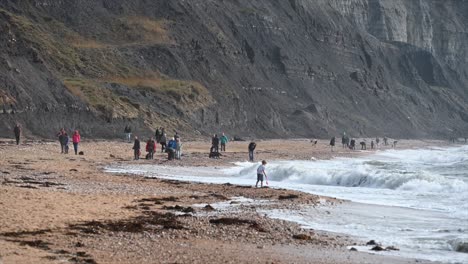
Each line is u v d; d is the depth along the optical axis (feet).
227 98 474.49
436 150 459.32
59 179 143.02
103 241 76.74
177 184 147.13
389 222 103.09
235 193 134.00
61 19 458.91
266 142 417.28
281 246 79.56
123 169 185.98
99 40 460.14
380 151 403.54
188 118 404.77
